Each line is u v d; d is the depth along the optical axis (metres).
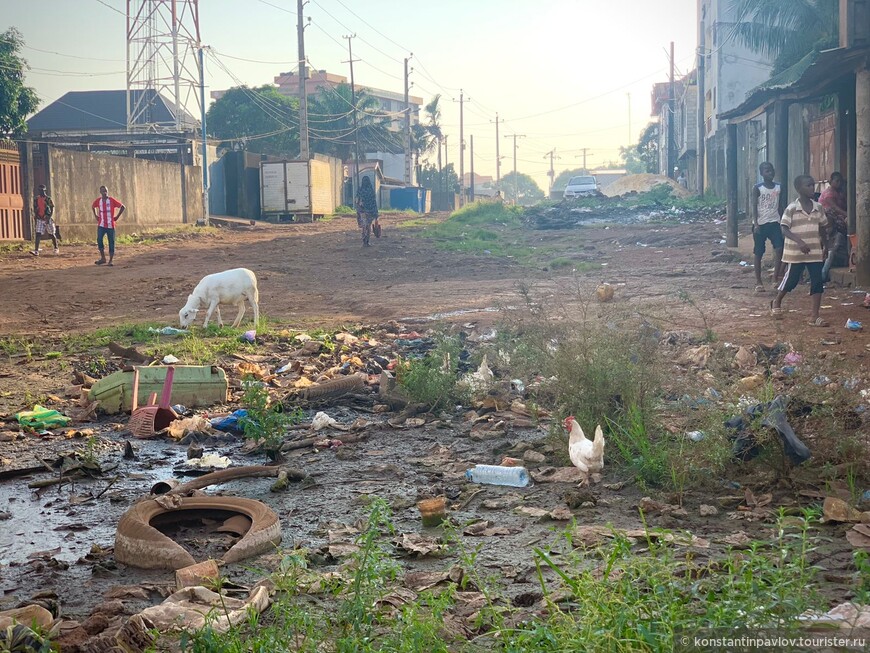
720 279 16.34
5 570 4.70
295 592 4.01
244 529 5.15
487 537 4.91
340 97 76.62
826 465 5.56
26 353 11.57
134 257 24.64
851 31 12.29
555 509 5.29
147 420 7.71
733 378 8.09
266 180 46.28
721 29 39.69
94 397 8.53
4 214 27.38
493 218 35.97
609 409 6.59
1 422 8.09
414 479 6.20
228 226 39.31
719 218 32.00
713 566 4.07
